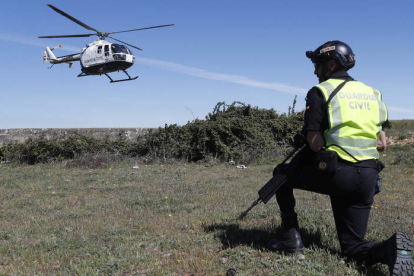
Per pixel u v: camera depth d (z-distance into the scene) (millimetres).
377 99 3090
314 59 3219
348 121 2885
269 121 14656
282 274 3043
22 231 4836
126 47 20953
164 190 7840
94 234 4562
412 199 6289
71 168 12719
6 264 3656
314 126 2918
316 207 5633
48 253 3908
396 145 13617
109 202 6691
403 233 2672
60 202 6922
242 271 3152
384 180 8391
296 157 3182
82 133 15695
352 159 2900
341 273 3021
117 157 13977
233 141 13523
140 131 16484
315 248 3580
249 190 7523
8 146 14562
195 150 13984
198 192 7488
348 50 3104
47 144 14281
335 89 2939
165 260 3512
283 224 3494
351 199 3055
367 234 4113
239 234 4223
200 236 4270
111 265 3395
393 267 2570
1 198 7438
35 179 10086
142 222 5133
